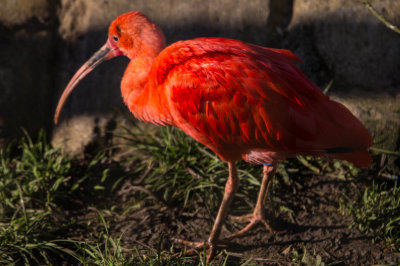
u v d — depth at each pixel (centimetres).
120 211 826
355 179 852
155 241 755
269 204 811
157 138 934
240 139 643
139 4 984
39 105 995
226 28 959
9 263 675
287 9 981
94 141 960
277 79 612
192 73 627
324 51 934
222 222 715
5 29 991
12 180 829
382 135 868
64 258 722
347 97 898
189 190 816
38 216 770
